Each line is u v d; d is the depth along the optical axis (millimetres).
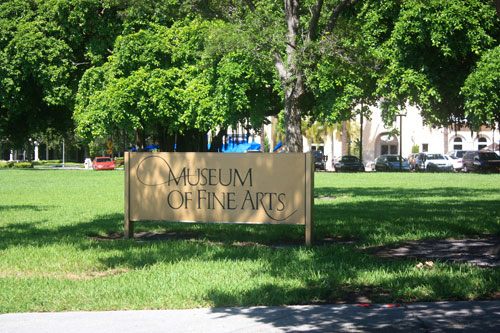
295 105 17922
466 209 15172
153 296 6090
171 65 30719
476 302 5656
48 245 9750
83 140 30766
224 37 16609
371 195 20812
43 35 31266
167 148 36406
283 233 11078
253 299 5840
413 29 18875
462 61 19984
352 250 8812
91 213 15172
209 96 28938
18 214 14969
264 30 16344
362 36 19594
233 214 9953
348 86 23594
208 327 4887
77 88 32438
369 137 70125
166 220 10344
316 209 15422
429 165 51188
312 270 7285
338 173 43875
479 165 45656
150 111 29922
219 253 8695
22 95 33312
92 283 6727
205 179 10094
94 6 30531
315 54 17562
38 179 35250
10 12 32250
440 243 9477
